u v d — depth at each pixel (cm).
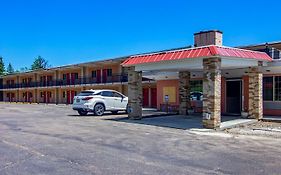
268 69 1838
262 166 725
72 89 5241
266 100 1964
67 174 656
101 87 4588
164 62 1623
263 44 2294
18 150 891
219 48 1405
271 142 1061
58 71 5491
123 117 2022
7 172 671
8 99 7038
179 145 988
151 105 3747
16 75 6531
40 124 1585
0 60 10250
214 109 1390
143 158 801
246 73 1961
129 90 1864
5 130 1334
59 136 1157
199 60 1461
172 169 696
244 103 2003
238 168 708
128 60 1833
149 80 3519
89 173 664
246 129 1414
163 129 1389
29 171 679
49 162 754
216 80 1393
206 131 1334
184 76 2164
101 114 2191
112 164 738
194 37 1984
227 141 1078
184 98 2173
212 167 716
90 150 898
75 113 2497
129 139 1095
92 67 4809
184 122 1675
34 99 6147
